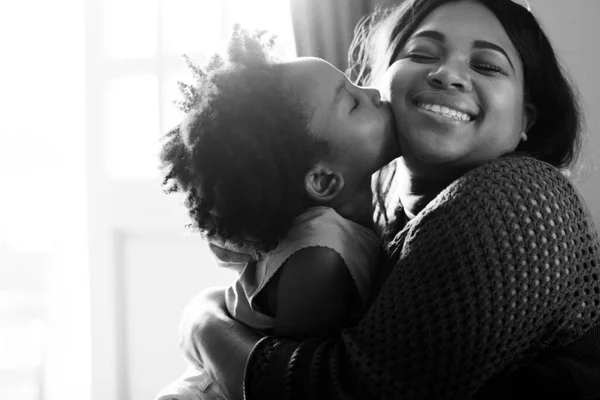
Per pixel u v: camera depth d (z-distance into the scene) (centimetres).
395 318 73
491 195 76
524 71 99
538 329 73
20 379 224
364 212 99
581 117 119
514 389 73
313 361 75
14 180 224
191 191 85
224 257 92
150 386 201
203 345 91
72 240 210
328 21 156
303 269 82
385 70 109
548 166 84
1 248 228
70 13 211
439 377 71
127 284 202
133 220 200
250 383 78
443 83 91
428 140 92
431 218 79
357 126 92
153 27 202
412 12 104
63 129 213
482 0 99
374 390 71
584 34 157
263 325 88
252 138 81
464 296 71
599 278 79
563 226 77
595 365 75
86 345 207
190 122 84
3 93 220
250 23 183
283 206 83
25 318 232
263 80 85
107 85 205
